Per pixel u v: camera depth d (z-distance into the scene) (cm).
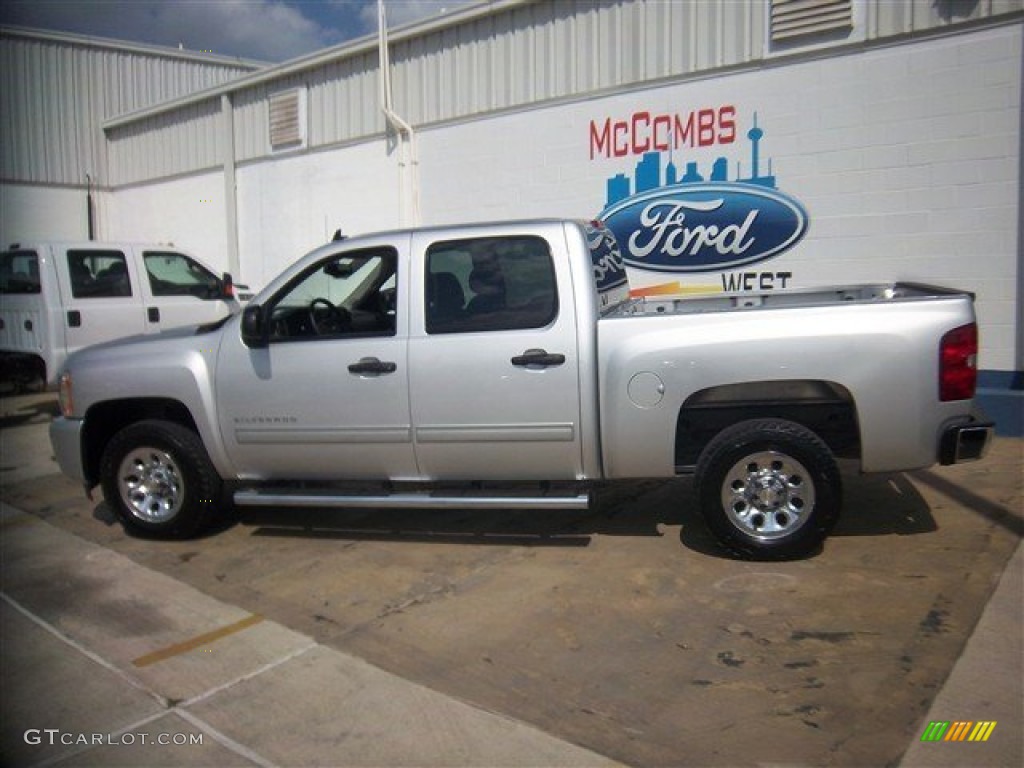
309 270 576
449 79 1138
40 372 1030
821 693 375
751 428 509
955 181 812
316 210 1344
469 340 537
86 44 1784
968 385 492
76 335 1023
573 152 1034
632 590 494
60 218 1761
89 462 645
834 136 864
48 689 414
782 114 889
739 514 520
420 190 1189
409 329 549
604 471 536
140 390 605
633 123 984
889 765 324
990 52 783
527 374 529
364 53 1236
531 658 421
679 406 512
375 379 552
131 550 609
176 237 1642
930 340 488
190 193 1591
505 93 1085
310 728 371
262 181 1427
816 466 501
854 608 454
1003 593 462
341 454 569
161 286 1112
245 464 595
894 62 828
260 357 577
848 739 341
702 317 514
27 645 462
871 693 373
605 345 522
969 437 487
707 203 942
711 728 354
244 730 372
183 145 1588
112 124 1752
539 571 531
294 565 564
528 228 540
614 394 518
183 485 605
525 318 533
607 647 429
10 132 1686
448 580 525
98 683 418
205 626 477
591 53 1008
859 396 493
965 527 563
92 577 559
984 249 805
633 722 362
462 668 415
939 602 455
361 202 1277
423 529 622
